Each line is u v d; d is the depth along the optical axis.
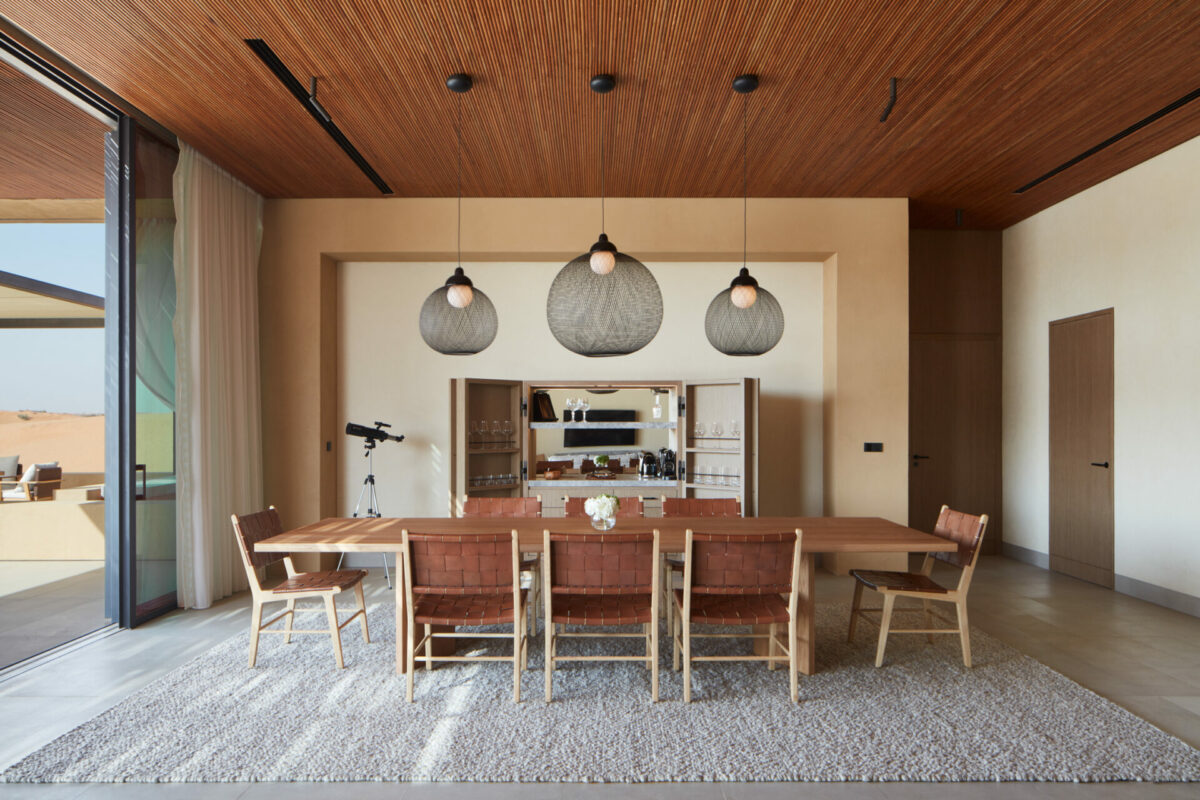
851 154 4.48
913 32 3.06
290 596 3.25
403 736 2.54
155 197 4.10
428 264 5.68
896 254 5.35
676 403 5.43
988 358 6.40
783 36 3.09
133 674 3.17
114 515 3.89
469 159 4.56
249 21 2.96
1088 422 5.23
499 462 5.34
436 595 3.13
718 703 2.84
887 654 3.46
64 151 4.41
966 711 2.77
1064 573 5.50
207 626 3.92
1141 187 4.68
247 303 5.02
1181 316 4.37
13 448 8.80
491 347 5.68
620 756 2.39
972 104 3.77
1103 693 3.01
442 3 2.82
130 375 3.89
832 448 5.41
